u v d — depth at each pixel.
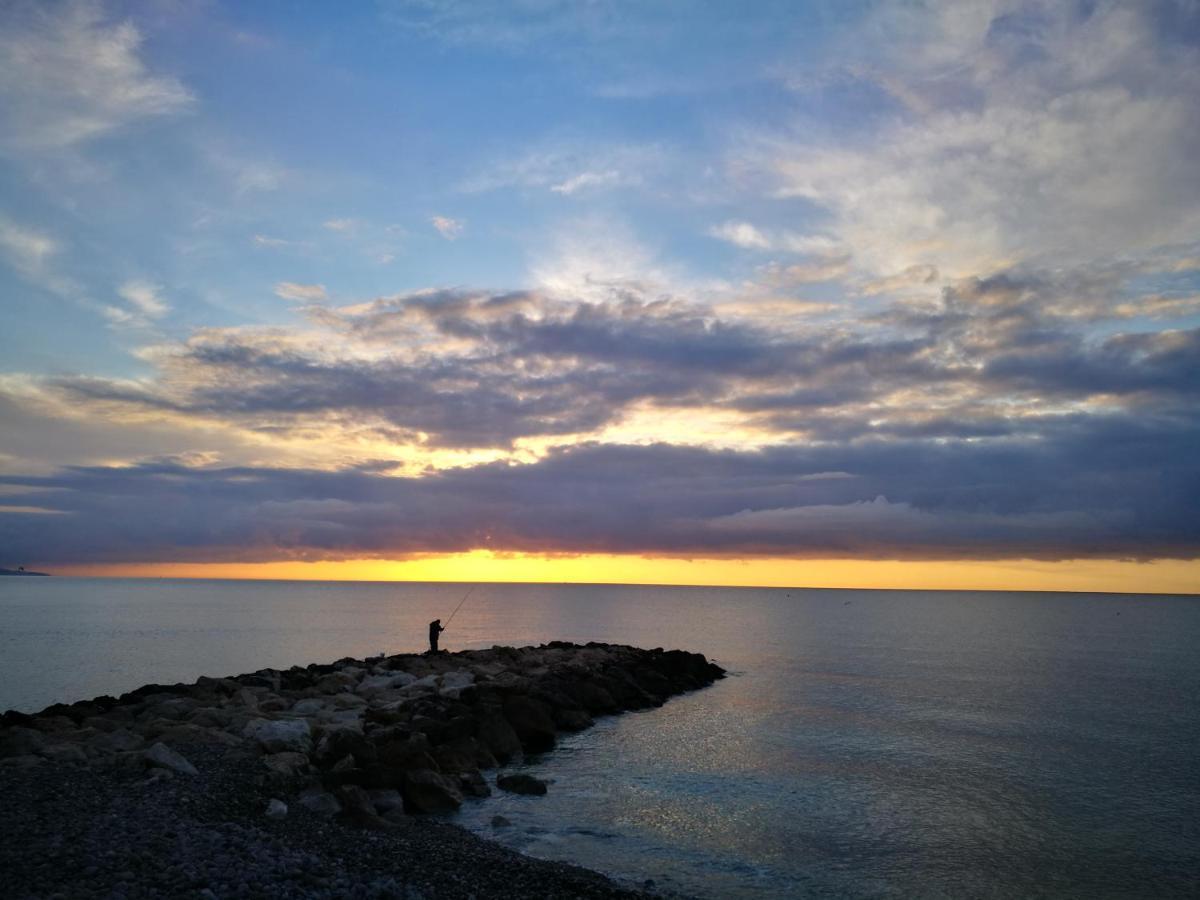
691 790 23.27
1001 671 56.81
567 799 21.94
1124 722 36.81
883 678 51.38
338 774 19.72
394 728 24.30
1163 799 23.80
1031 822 21.27
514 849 17.45
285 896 11.58
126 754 18.69
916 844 19.23
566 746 29.25
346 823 17.02
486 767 25.03
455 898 13.19
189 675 51.62
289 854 13.69
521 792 22.28
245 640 77.12
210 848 13.26
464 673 36.66
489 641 81.62
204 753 20.05
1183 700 43.94
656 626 106.06
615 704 37.16
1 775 16.70
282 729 21.78
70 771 17.42
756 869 17.17
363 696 31.89
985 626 116.94
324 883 12.44
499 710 28.77
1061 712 39.19
